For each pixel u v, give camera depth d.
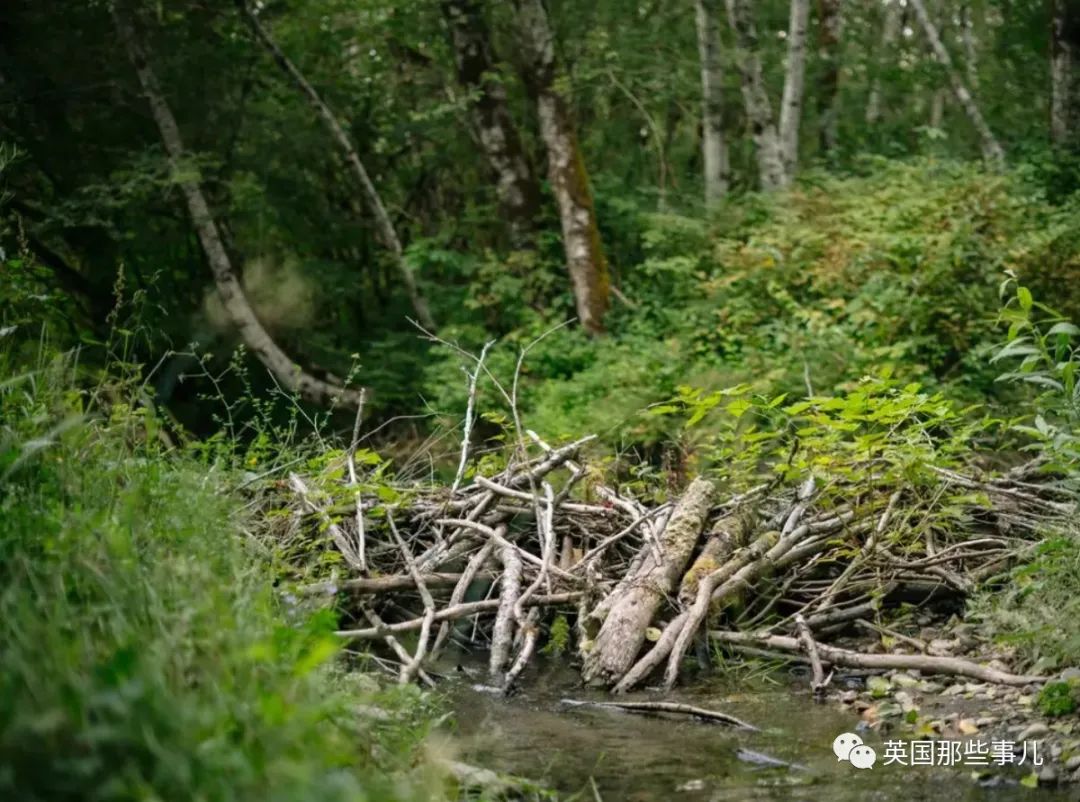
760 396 6.65
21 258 5.91
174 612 3.10
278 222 19.03
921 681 5.50
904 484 6.64
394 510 6.86
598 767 4.53
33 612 2.91
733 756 4.67
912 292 13.81
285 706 2.78
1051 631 5.36
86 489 4.00
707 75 19.06
